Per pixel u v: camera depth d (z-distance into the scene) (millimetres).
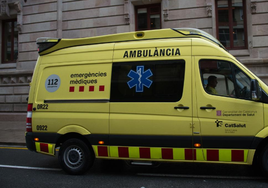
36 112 5016
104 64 4746
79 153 4820
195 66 4316
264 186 4074
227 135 4117
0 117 13414
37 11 13961
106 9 12727
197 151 4203
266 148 4129
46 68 5102
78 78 4848
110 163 5773
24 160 6254
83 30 13055
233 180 4422
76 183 4402
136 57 4605
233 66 4285
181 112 4246
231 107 4133
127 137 4469
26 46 14086
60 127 4816
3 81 14047
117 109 4543
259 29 10688
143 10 12570
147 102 4406
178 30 4590
